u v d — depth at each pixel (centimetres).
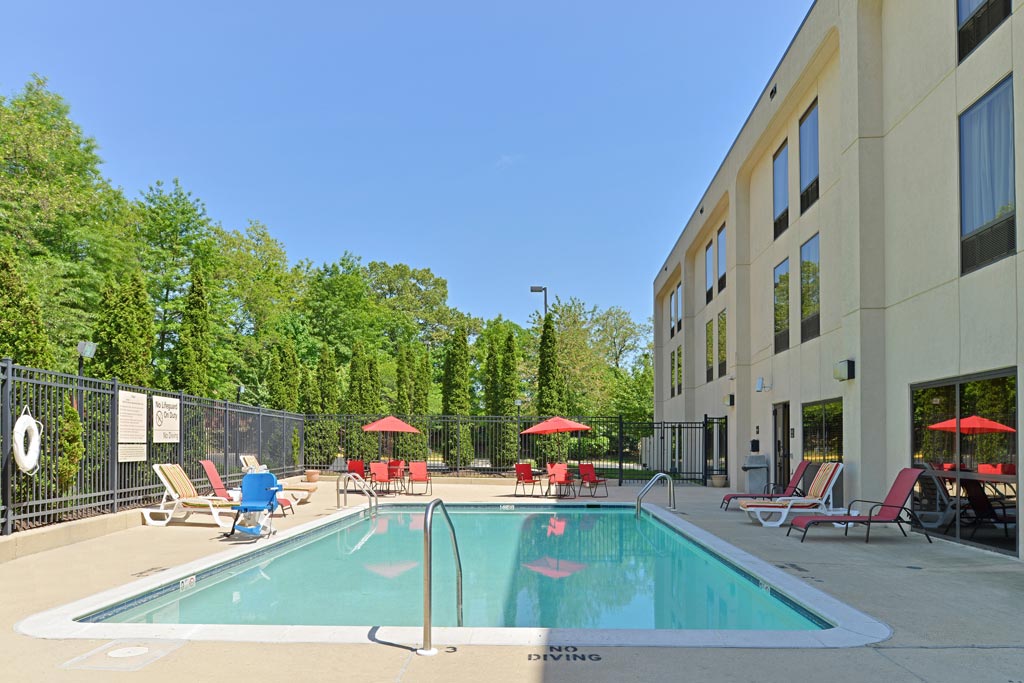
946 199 1095
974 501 1017
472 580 936
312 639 555
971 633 575
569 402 4644
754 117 2012
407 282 6975
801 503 1314
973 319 1016
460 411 2975
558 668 487
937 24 1128
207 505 1283
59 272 2525
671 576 963
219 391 3447
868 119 1318
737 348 2175
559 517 1650
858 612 638
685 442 3108
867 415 1291
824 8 1482
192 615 731
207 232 3631
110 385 1266
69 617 623
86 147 3175
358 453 2741
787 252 1836
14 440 937
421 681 461
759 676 471
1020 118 902
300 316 5338
